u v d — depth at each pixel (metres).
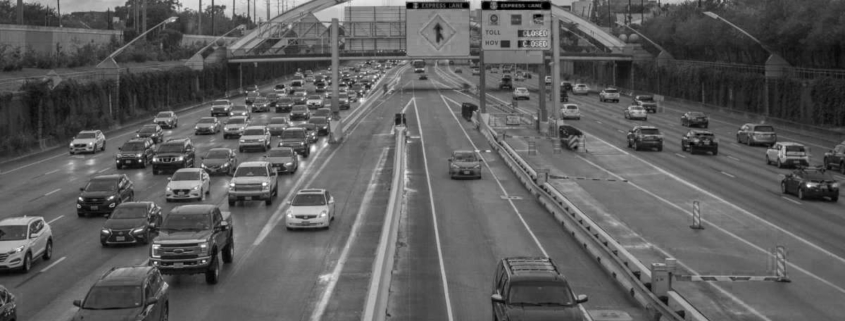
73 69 102.44
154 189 49.38
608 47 146.12
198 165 60.19
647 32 155.38
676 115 107.31
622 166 60.25
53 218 40.28
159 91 110.50
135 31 150.00
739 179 53.59
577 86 147.62
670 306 22.61
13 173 57.62
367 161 63.75
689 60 137.75
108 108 90.88
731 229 36.81
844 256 31.33
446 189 50.06
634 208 42.38
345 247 32.84
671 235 35.34
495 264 29.91
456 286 26.69
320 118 86.25
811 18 89.62
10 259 28.02
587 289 26.25
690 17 142.00
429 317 23.06
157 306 20.72
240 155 66.25
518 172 54.88
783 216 40.25
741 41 112.44
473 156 55.31
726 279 25.39
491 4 68.12
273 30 133.62
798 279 27.66
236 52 145.00
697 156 66.62
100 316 19.33
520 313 19.28
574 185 50.66
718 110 107.81
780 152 59.56
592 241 31.47
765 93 92.62
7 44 95.38
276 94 130.00
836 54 91.00
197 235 26.50
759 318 23.05
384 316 22.28
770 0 104.94
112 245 33.25
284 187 50.47
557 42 80.38
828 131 76.50
